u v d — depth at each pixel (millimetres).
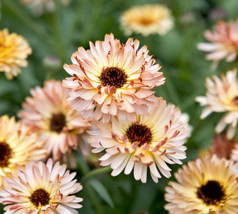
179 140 442
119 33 811
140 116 449
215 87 581
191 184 474
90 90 427
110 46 441
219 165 471
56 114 539
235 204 458
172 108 450
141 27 759
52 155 525
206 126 643
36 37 806
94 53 443
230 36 673
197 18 893
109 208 569
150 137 443
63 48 714
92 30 806
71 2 923
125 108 419
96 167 542
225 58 750
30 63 741
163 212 561
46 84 549
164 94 645
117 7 928
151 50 784
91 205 565
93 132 443
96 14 794
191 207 461
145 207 565
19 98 686
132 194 566
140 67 433
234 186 462
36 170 445
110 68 436
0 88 666
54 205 430
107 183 569
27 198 442
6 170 469
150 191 573
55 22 748
